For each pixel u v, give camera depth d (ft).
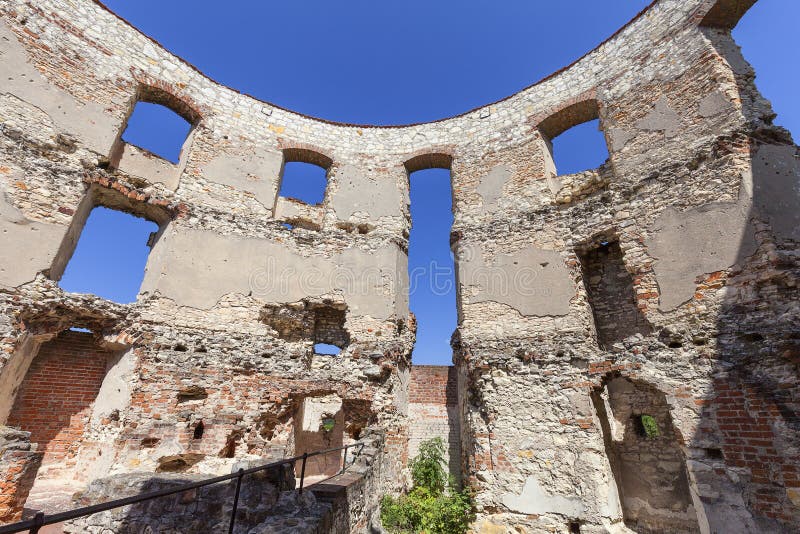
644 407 26.25
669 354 20.61
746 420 17.47
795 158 20.56
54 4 27.63
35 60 25.88
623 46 29.81
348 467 21.36
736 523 16.65
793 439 16.06
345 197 36.63
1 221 22.30
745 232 19.90
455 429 38.22
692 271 21.24
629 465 25.79
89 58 28.66
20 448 17.13
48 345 28.84
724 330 19.30
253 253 31.14
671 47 26.66
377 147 38.99
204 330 27.61
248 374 27.43
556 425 23.16
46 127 25.49
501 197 32.01
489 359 26.50
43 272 23.24
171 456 23.79
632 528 24.27
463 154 35.83
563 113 32.17
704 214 21.59
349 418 29.55
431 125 38.86
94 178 26.58
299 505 14.14
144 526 14.39
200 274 28.81
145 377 24.63
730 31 25.35
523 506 22.40
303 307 31.45
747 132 21.57
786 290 18.11
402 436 30.55
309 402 43.47
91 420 26.58
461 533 23.38
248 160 34.71
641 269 23.39
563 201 29.48
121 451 22.53
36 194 23.94
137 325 25.93
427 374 40.68
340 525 15.78
